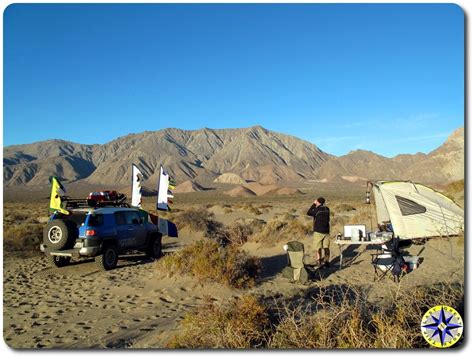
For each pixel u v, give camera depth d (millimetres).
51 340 6371
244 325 5461
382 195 12078
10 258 14219
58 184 11992
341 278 9492
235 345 5133
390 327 4875
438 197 12047
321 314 5523
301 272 9398
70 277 11070
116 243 12156
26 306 8414
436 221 11500
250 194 119938
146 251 13672
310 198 88188
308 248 13789
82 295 9203
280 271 10891
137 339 6156
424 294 6172
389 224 12516
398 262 9195
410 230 11547
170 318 7285
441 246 11211
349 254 12164
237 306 6094
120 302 8578
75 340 6324
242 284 9328
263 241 15305
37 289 9859
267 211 43250
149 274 10891
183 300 8555
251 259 10203
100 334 6555
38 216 39188
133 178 14500
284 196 105312
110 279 10609
